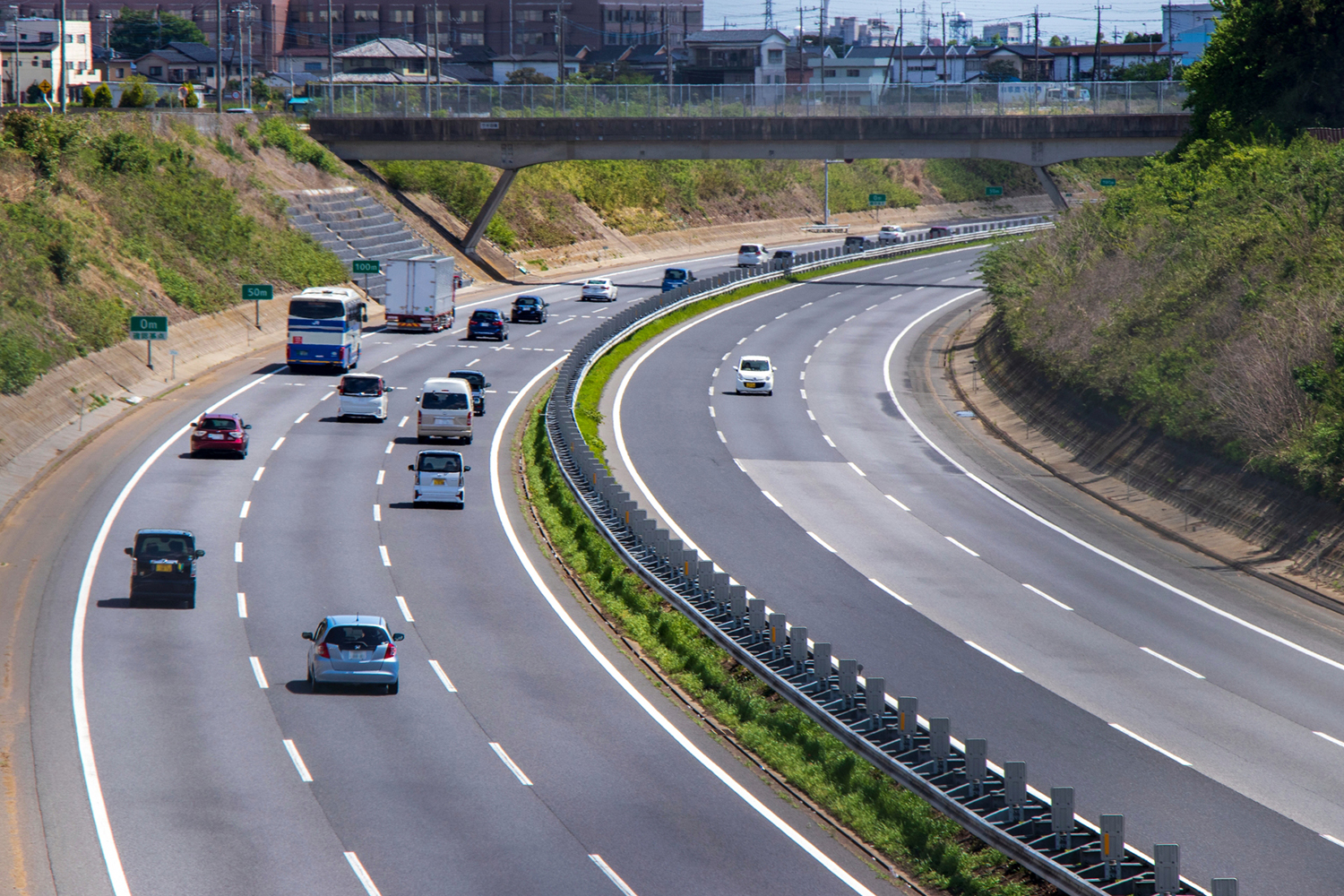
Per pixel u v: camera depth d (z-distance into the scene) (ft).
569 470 264.31
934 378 393.29
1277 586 209.56
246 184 483.10
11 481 251.80
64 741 140.87
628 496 257.96
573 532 230.89
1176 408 268.00
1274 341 250.78
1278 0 397.60
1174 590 208.54
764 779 140.05
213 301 408.46
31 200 363.15
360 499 251.80
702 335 453.17
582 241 655.35
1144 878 104.83
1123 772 138.31
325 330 365.40
